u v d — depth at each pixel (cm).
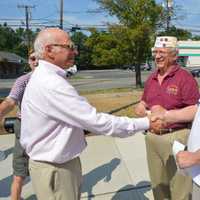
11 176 565
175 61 373
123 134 297
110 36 2733
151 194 499
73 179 297
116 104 1429
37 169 290
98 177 560
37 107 279
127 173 571
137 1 2647
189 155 248
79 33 6681
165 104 368
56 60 284
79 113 277
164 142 369
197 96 364
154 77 381
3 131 802
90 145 708
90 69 8356
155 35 2664
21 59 7094
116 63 2778
